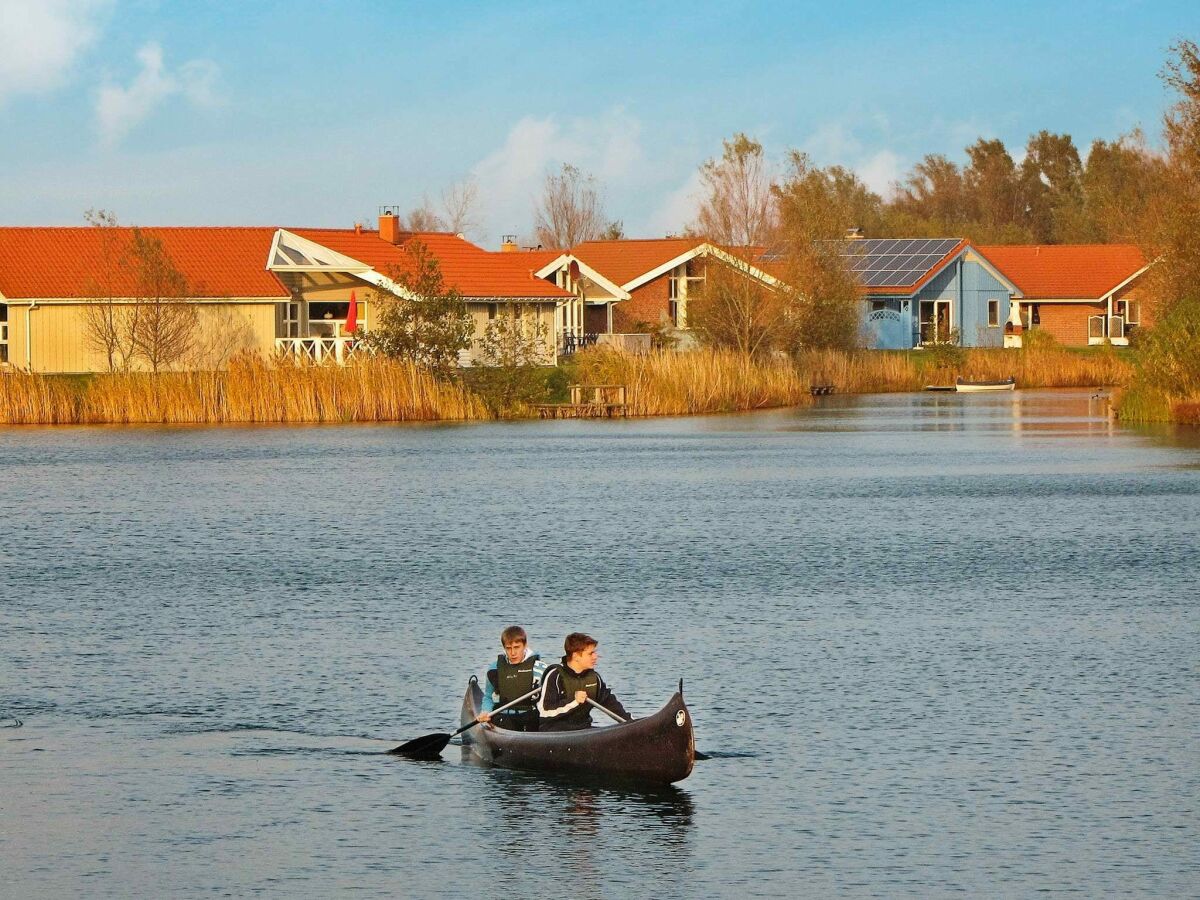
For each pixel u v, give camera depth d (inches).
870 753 1187.9
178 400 4977.9
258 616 1747.0
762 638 1604.3
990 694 1365.7
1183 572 1999.3
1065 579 1955.0
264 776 1150.3
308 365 5142.7
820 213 6850.4
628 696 1368.1
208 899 908.0
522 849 988.6
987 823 1026.1
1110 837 997.8
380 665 1503.4
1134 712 1300.4
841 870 944.9
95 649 1578.5
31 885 932.0
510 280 6387.8
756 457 3735.2
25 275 5502.0
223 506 2792.8
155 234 6013.8
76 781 1138.0
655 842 999.0
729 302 6402.6
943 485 3083.2
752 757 1180.5
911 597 1836.9
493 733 1181.7
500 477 3272.6
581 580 1974.7
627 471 3398.1
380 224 6486.2
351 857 977.5
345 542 2335.1
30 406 4913.9
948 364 7229.3
